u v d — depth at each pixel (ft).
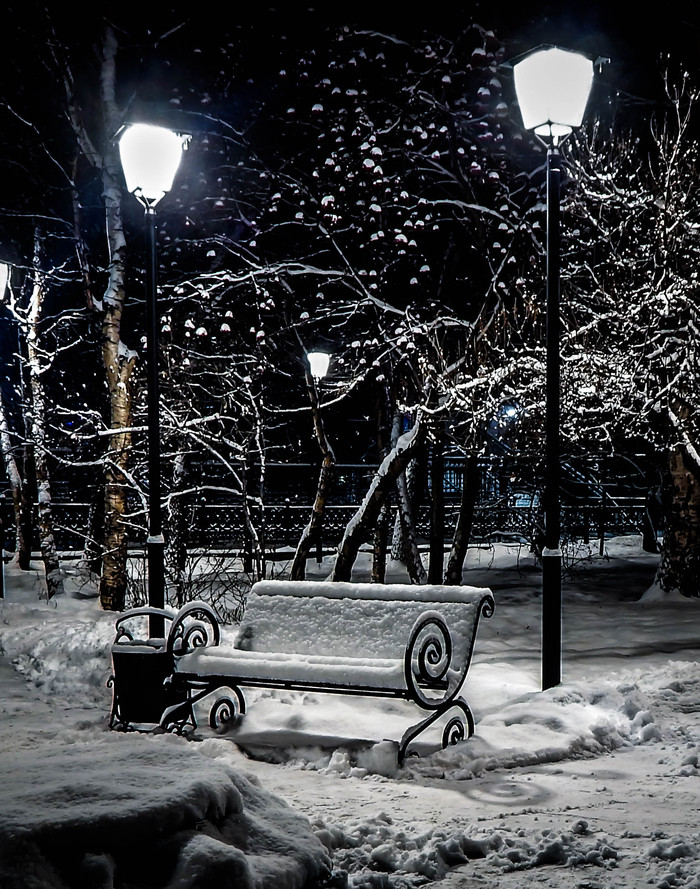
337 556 37.99
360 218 44.45
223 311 47.24
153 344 27.09
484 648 33.50
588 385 37.50
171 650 21.98
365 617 22.30
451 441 46.80
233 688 22.81
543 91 24.21
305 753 19.54
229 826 12.11
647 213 40.16
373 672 19.93
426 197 47.11
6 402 60.08
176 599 42.24
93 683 26.96
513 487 62.75
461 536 45.50
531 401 39.04
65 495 67.67
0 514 49.06
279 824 12.73
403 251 42.75
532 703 22.82
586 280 42.80
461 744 19.83
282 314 47.01
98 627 33.76
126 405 43.98
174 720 21.81
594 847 13.83
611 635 35.70
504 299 41.04
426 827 14.89
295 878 11.47
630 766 19.06
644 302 35.78
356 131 43.21
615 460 63.16
